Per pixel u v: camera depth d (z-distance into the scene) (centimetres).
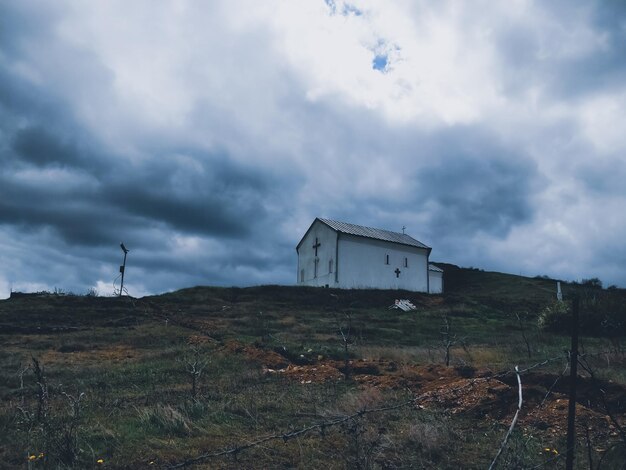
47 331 2884
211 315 3597
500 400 1150
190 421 1048
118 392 1418
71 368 1856
